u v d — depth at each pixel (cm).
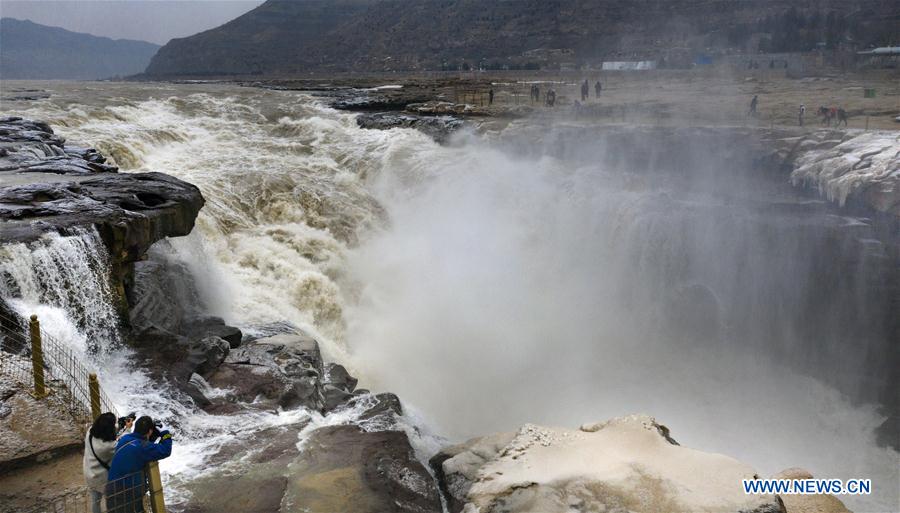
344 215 2666
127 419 743
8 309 1102
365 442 1049
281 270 2177
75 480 820
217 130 3481
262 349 1447
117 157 2628
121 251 1345
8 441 868
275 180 2677
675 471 848
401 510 877
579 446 926
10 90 5419
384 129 3603
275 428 1093
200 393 1188
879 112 3312
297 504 859
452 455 1016
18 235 1194
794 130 2784
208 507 841
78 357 1116
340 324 2206
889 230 2136
